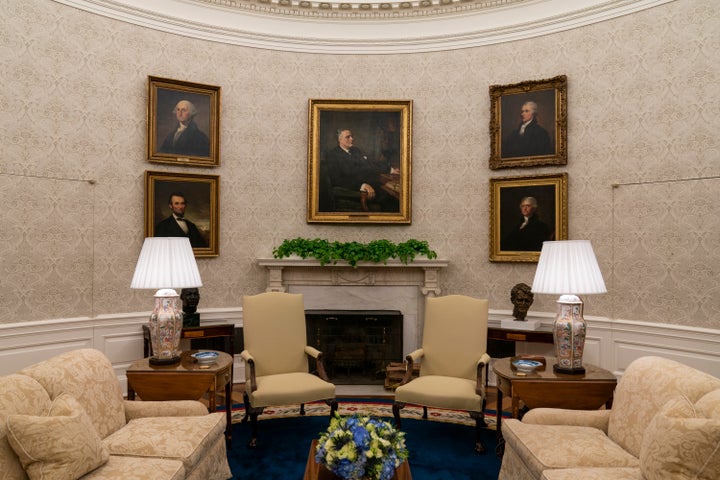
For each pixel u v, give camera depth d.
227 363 3.87
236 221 6.07
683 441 2.15
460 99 6.10
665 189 5.04
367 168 6.25
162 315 3.85
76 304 5.21
